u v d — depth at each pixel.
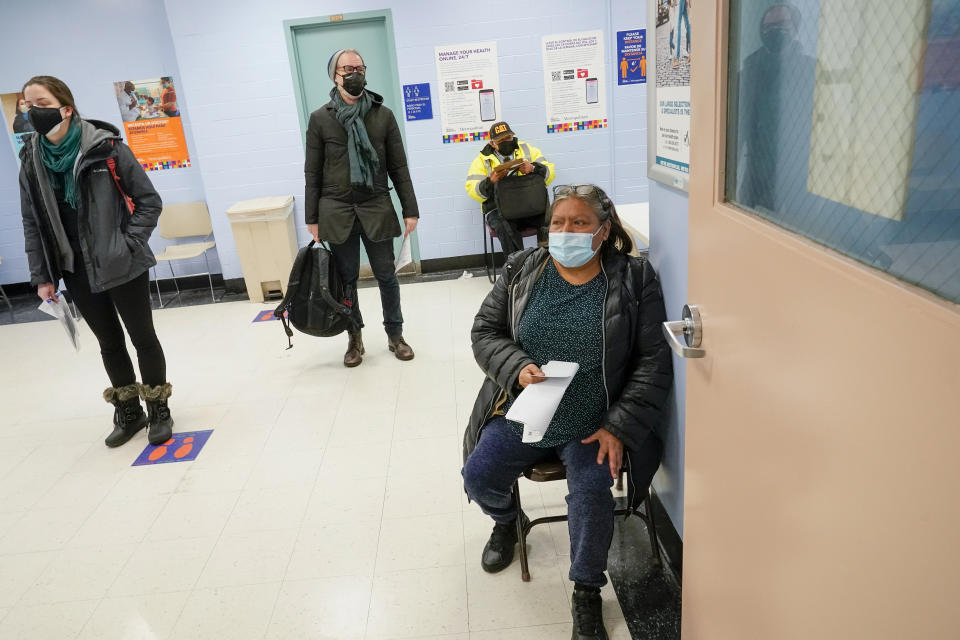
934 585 0.60
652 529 2.11
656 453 2.03
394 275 3.80
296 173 5.41
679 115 1.70
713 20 1.07
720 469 1.18
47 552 2.46
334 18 5.04
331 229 3.50
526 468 1.99
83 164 2.65
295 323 3.59
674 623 1.92
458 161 5.41
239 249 5.12
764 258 0.93
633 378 1.91
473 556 2.26
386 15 5.04
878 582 0.69
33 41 5.25
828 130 0.79
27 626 2.12
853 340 0.71
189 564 2.33
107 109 5.41
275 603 2.12
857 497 0.72
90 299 2.94
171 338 4.59
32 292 6.03
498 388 2.02
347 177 3.46
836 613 0.79
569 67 5.18
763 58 0.97
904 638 0.65
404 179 3.62
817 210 0.83
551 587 2.10
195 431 3.25
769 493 0.97
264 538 2.44
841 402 0.74
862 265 0.70
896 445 0.64
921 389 0.60
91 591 2.25
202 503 2.68
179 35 5.05
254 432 3.20
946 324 0.55
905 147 0.64
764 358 0.95
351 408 3.37
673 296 1.89
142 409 3.30
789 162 0.91
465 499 2.57
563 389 1.79
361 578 2.20
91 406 3.65
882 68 0.67
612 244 1.97
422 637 1.95
